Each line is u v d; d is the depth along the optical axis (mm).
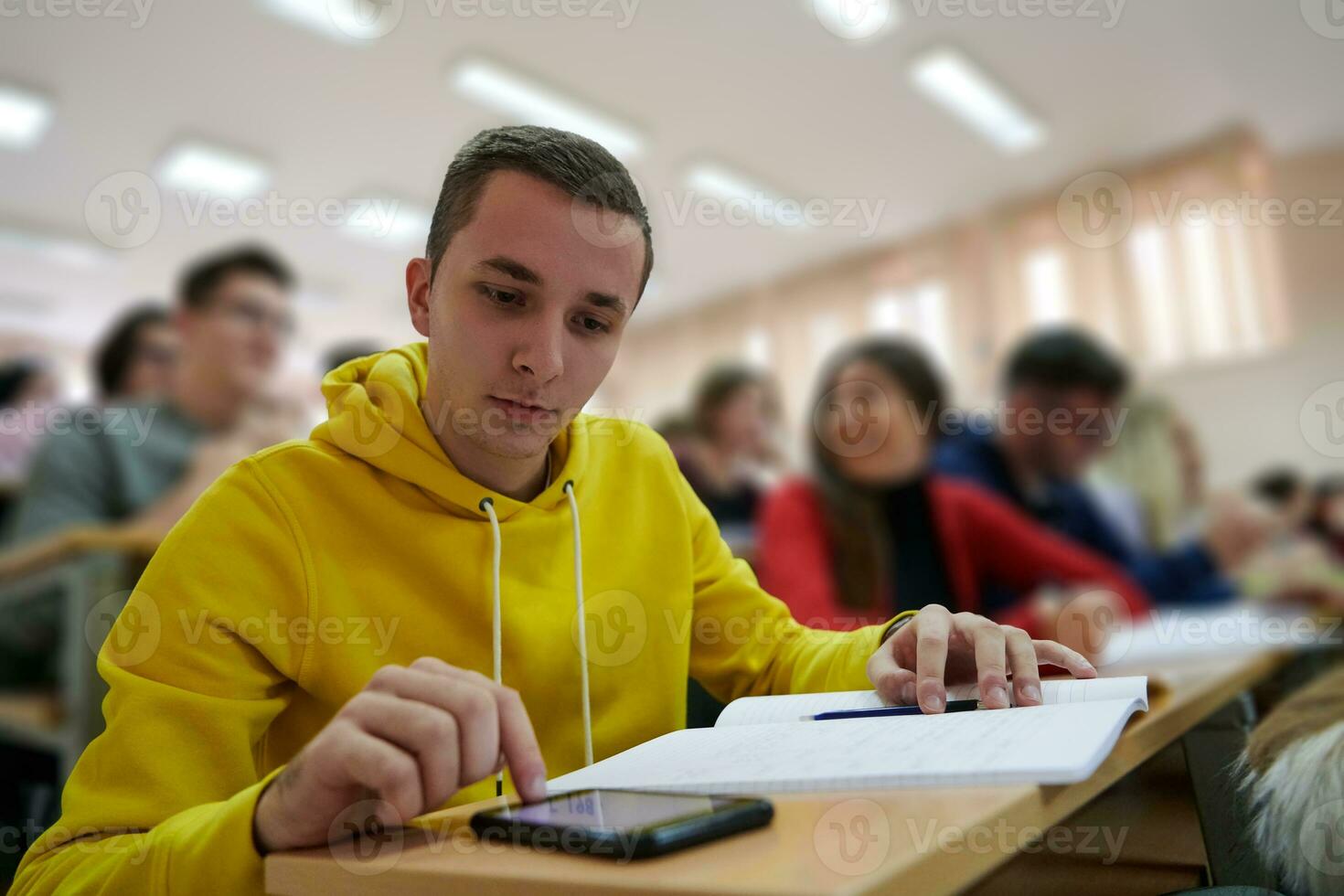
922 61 4039
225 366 2180
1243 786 569
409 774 379
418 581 665
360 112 4270
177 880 424
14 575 1463
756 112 4434
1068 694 529
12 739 1456
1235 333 4688
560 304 598
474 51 3844
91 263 5641
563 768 677
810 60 4043
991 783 365
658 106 4324
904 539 1572
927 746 419
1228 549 2068
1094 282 5102
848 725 498
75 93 4000
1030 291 5328
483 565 679
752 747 472
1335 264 4504
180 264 5676
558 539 722
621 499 791
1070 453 1955
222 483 641
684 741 523
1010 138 4750
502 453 640
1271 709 693
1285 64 4141
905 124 4570
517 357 597
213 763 548
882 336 1759
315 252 5656
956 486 1675
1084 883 441
